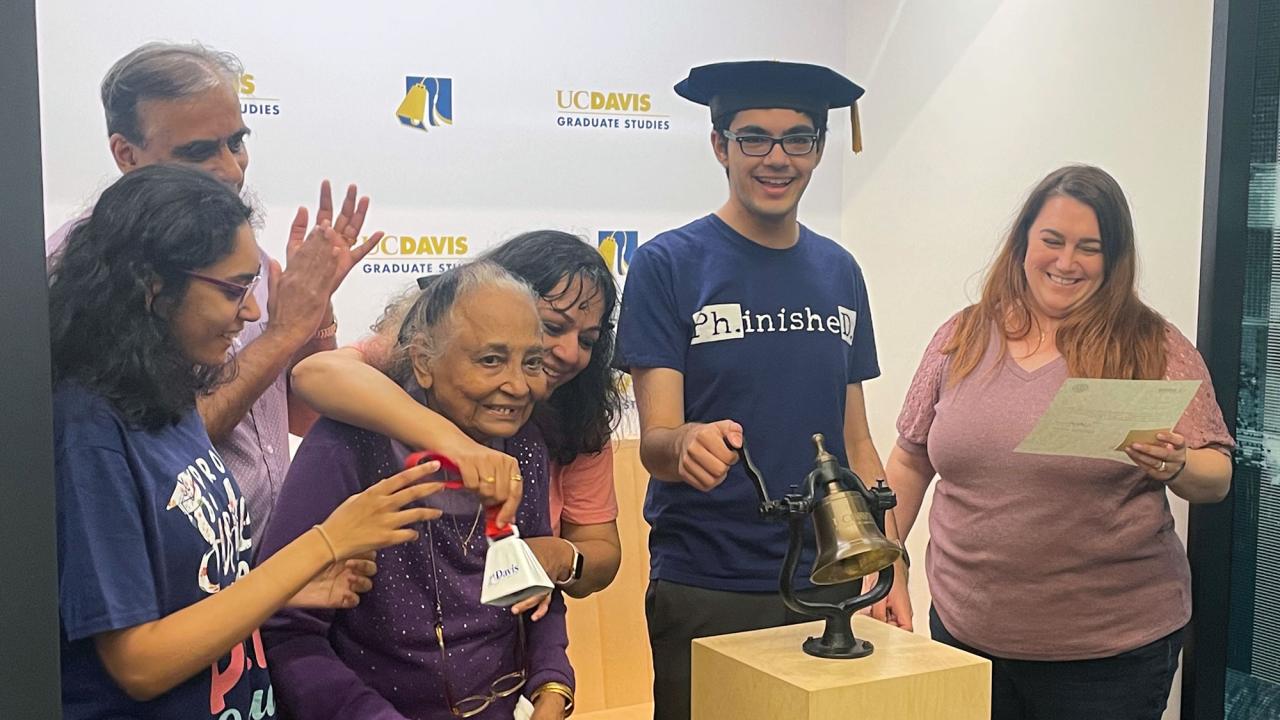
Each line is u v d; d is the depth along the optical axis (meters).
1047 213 2.21
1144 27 2.12
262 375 2.01
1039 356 2.20
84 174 1.92
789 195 2.24
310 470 1.88
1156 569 2.11
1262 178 2.11
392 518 1.72
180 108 1.96
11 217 1.36
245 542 1.75
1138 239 2.14
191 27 1.98
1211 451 2.10
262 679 1.77
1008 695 2.23
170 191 1.72
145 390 1.58
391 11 2.11
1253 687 2.19
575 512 2.13
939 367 2.33
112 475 1.49
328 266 2.09
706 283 2.20
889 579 1.65
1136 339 2.14
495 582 1.73
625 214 2.30
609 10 2.25
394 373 2.03
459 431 1.94
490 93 2.20
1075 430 2.04
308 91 2.07
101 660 1.51
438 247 2.18
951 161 2.34
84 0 1.90
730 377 2.20
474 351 2.02
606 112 2.27
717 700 1.66
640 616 2.34
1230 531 2.15
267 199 2.05
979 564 2.22
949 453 2.26
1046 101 2.21
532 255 2.13
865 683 1.48
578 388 2.12
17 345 1.37
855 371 2.34
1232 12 2.06
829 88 2.25
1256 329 2.13
